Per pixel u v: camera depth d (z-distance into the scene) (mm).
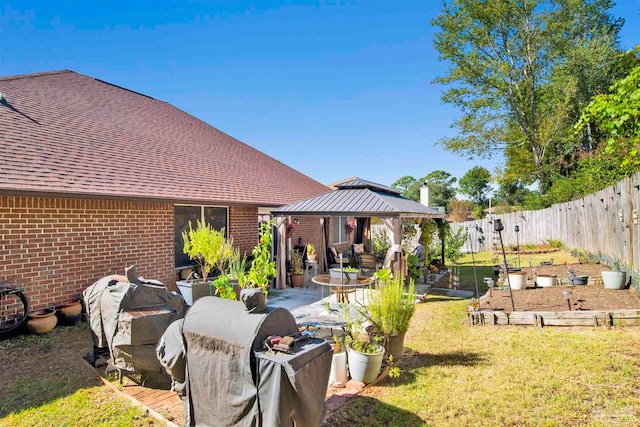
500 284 10602
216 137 16969
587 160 18172
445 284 12281
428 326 7457
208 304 3754
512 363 5391
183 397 3803
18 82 10891
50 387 4887
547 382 4758
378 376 5094
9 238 6891
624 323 6531
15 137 8086
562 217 17297
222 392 3264
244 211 12695
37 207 7301
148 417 4156
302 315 8344
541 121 25297
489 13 22891
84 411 4277
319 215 11000
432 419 4070
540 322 6934
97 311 5238
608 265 10422
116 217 8750
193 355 3506
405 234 14930
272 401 2932
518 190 42875
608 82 22625
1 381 5055
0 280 6750
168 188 9711
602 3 23859
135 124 12859
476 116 27281
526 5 22781
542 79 25812
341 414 4203
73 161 8492
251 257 12656
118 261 8773
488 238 22609
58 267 7613
